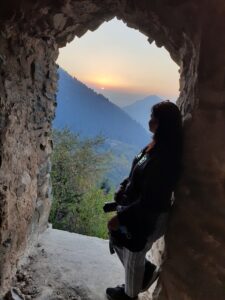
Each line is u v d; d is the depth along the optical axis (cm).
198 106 186
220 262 177
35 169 293
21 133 248
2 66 204
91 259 309
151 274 220
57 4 222
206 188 183
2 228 220
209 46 179
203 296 179
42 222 340
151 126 196
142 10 224
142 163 196
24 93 247
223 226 178
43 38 263
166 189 188
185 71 225
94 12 259
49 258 299
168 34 228
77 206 519
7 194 225
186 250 190
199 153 186
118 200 225
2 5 196
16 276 262
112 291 241
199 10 182
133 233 192
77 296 250
